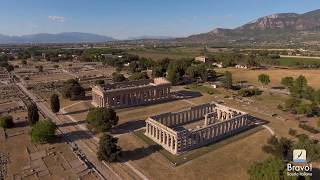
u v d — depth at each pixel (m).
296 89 168.50
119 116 136.25
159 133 104.62
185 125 127.81
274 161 69.50
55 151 97.31
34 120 118.19
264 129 119.75
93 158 93.12
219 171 84.75
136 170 85.31
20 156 93.00
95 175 82.12
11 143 103.19
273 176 63.22
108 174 83.00
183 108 152.12
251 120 131.62
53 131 105.25
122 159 92.38
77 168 85.88
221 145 103.50
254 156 94.25
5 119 117.56
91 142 105.94
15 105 152.88
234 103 161.12
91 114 114.88
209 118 129.62
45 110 145.62
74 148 99.69
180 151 97.31
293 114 139.88
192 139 101.50
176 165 88.19
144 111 145.75
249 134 114.31
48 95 176.62
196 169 85.88
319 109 141.50
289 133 113.69
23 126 120.94
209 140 107.25
